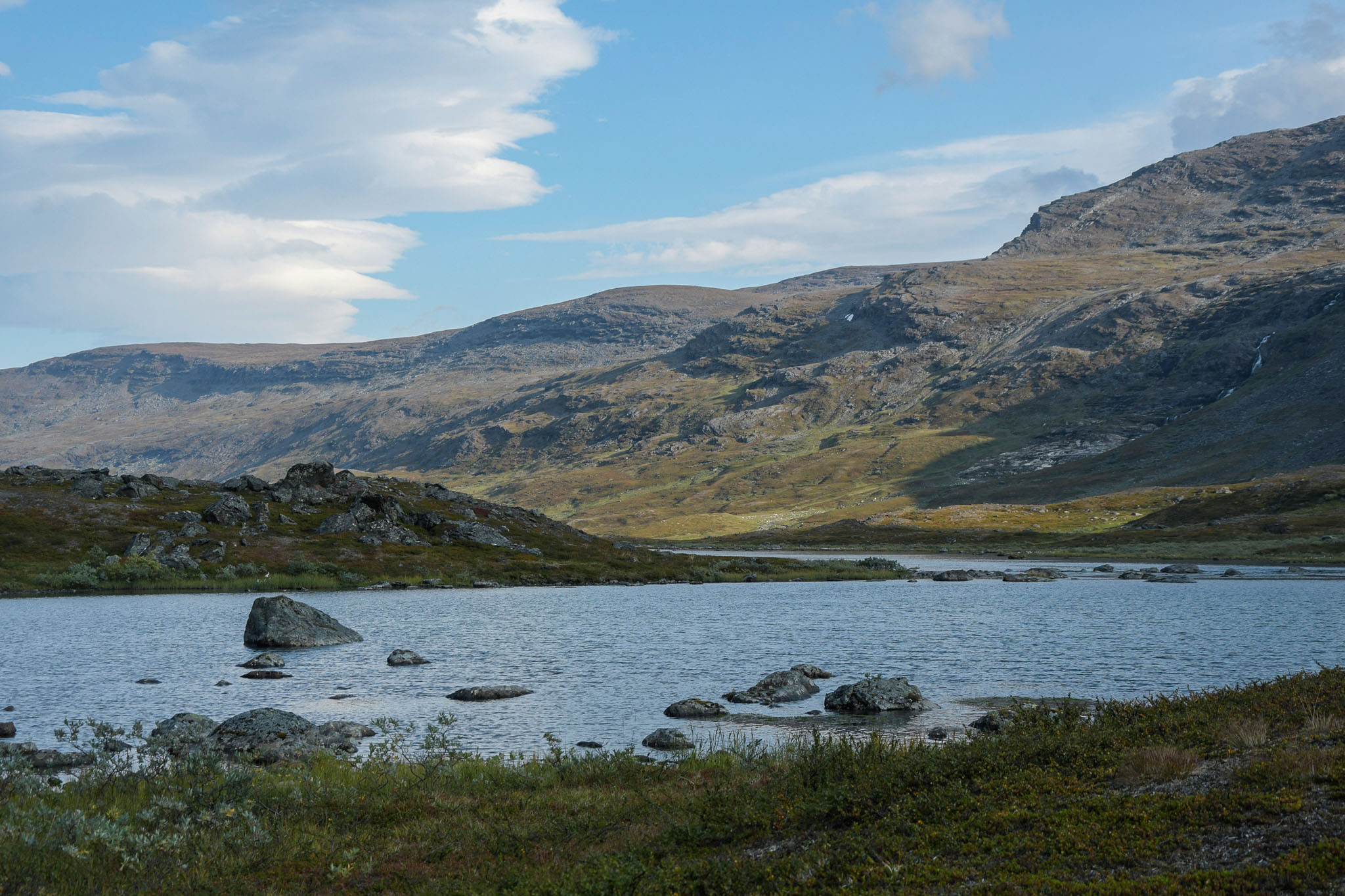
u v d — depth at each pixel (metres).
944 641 55.62
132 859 14.08
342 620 69.50
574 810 17.97
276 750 24.61
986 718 29.03
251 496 128.38
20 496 112.50
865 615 73.50
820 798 15.62
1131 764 15.38
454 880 13.69
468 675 43.22
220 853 15.14
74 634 58.47
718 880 12.37
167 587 91.31
